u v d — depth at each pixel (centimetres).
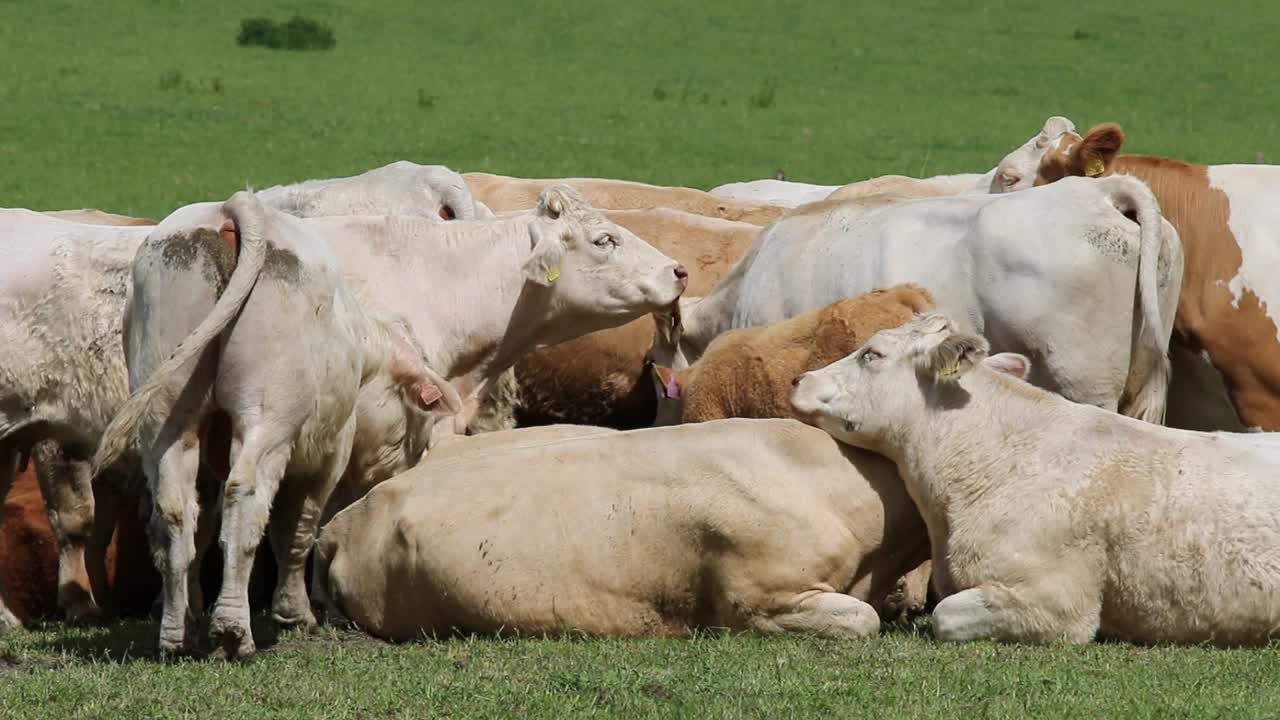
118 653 1109
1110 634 1117
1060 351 1377
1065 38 6369
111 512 1320
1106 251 1366
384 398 1305
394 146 4278
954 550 1144
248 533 1047
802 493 1150
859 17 6762
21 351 1253
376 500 1218
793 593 1129
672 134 4622
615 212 1838
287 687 982
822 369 1210
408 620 1188
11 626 1284
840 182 3928
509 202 2141
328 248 1124
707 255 1803
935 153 4394
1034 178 1694
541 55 5991
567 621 1150
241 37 5831
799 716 909
